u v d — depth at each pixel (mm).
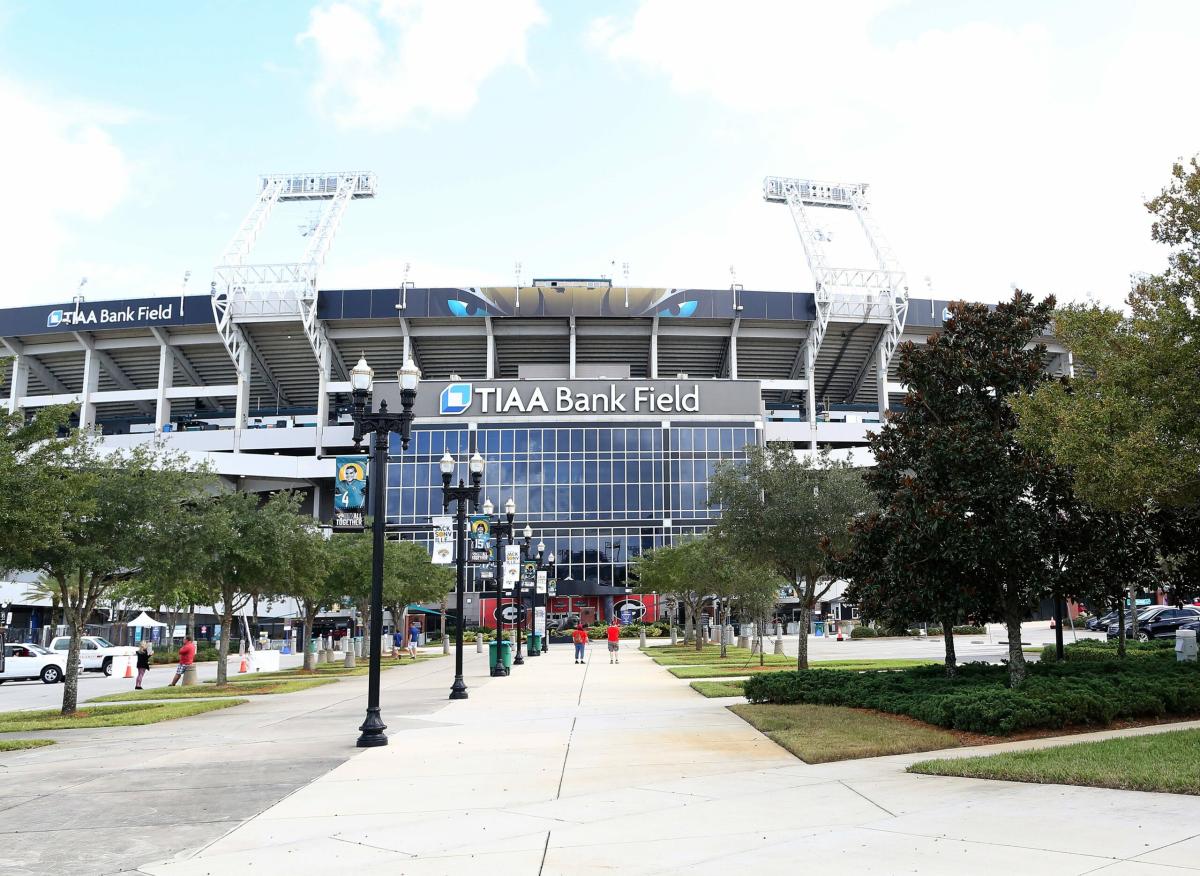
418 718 18906
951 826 7613
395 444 87438
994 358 17359
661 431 88250
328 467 89688
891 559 16969
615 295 93438
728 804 9117
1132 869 6051
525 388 88312
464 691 24078
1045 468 15766
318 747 14789
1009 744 12516
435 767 12312
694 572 45094
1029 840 6996
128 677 42688
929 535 15992
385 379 102375
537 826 8453
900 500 16891
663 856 7102
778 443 26469
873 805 8742
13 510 17016
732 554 27188
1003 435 16281
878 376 100875
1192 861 6188
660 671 33000
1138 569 17875
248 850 7961
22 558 20859
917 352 18047
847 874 6305
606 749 13477
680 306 93938
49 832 8859
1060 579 15898
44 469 18250
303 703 23812
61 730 19031
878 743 12750
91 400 96062
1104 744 11430
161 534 23781
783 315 95250
